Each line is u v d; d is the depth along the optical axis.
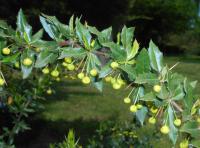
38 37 1.64
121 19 18.19
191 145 1.67
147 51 1.59
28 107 4.35
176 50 28.98
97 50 1.66
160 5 28.47
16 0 13.93
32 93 3.97
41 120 7.37
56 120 7.98
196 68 18.91
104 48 1.65
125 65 1.58
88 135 7.20
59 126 7.57
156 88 1.53
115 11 17.70
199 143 1.59
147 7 28.50
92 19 17.44
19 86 4.05
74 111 9.13
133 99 1.65
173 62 20.66
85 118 8.57
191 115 1.59
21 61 1.63
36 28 15.22
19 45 1.63
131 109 1.65
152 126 6.43
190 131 1.57
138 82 1.52
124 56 1.59
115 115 8.95
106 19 17.66
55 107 9.26
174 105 1.58
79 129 7.59
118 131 3.95
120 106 9.90
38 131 6.83
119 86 1.64
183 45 29.09
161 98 1.54
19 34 1.64
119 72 1.65
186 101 1.58
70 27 1.68
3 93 3.57
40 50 1.64
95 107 9.70
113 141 3.81
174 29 29.20
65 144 2.62
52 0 15.48
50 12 15.88
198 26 29.59
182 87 1.60
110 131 3.96
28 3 14.65
